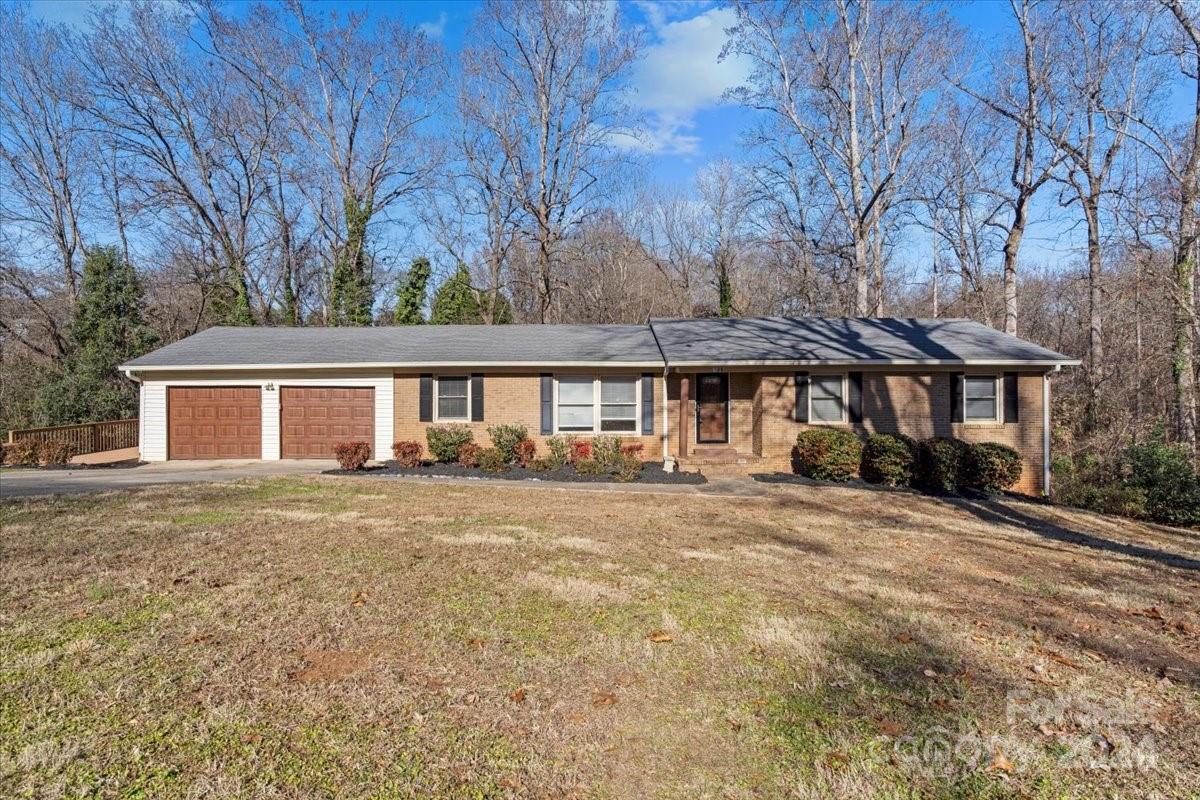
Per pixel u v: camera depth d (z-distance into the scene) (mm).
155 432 15406
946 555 7230
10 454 14133
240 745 2885
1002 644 4348
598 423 15438
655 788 2674
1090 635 4617
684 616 4711
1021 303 28578
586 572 5828
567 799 2592
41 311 24266
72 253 25938
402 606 4750
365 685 3498
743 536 7871
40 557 5871
